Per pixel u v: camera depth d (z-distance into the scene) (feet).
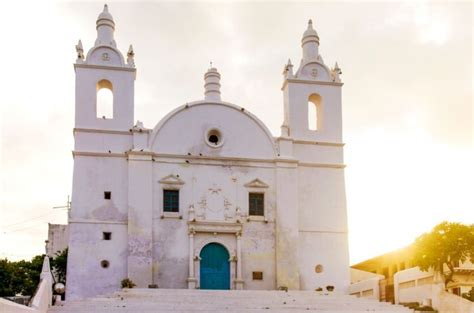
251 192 128.98
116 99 128.47
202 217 125.08
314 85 138.51
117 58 130.52
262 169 130.62
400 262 151.64
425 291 101.55
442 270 100.48
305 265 127.65
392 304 104.12
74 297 116.37
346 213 132.57
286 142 132.46
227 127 131.34
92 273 118.32
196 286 120.88
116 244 120.57
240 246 125.08
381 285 117.80
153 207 123.44
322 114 137.49
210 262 123.95
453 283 102.68
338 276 128.47
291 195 129.70
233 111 132.46
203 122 130.41
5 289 138.62
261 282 124.67
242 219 126.72
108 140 125.80
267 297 105.40
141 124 127.34
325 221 131.23
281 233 126.93
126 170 124.67
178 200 125.39
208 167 128.26
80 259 118.52
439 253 99.50
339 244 130.52
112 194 122.93
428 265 100.27
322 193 132.77
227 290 112.78
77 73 127.95
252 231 126.82
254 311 92.84
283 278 124.47
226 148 130.11
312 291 116.37
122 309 90.58
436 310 97.55
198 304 96.02
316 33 142.82
